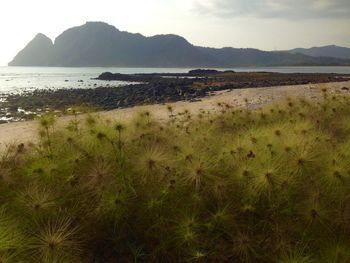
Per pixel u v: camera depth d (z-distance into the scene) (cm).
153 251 358
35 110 2286
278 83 3897
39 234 338
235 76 6894
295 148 411
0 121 1878
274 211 366
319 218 344
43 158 458
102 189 375
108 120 483
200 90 3125
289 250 331
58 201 383
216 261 345
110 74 7825
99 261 354
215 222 360
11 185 423
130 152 438
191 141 516
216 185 381
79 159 425
